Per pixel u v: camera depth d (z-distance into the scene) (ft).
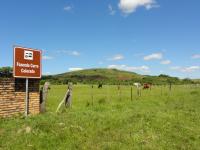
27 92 57.41
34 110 60.70
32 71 58.65
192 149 40.55
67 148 38.40
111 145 39.75
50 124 45.75
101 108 69.56
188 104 85.92
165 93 140.26
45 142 39.75
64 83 350.23
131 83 377.09
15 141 39.60
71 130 44.65
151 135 45.34
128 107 74.08
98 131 46.26
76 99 106.73
